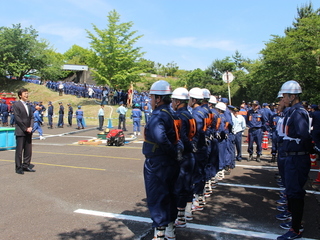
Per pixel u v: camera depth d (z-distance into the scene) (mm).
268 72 23531
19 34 46188
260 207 5578
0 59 46844
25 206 5500
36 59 47281
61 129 21609
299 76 20156
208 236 4312
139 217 5000
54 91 43906
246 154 11883
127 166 9086
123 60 33250
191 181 4660
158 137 3604
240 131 10305
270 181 7570
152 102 3986
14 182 7109
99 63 33531
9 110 24562
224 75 13680
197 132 5246
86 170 8484
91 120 26719
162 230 3756
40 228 4543
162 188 3750
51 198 5965
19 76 48688
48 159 10156
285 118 4504
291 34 21031
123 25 33875
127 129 21312
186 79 55438
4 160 9844
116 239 4191
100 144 14266
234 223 4805
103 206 5523
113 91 34875
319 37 18891
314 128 5777
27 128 7988
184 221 4613
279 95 5473
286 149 4379
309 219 5012
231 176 8141
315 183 7281
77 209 5363
